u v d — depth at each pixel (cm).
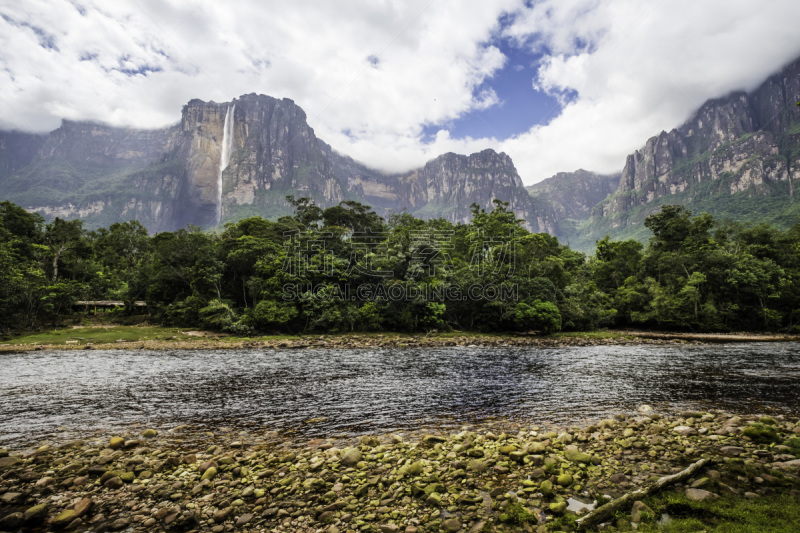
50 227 6594
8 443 1176
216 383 2048
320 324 4900
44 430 1295
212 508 741
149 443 1159
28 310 4441
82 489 839
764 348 3684
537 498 724
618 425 1215
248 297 5484
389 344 4175
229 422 1380
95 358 2975
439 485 786
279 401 1678
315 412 1509
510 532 603
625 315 6081
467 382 2075
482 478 830
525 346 4053
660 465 863
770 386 1908
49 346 3575
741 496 655
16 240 5512
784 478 717
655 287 5806
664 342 4366
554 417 1406
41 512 720
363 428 1311
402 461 952
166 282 5216
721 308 5538
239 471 904
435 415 1459
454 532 616
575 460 902
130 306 5378
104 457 998
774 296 5344
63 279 5825
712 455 898
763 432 993
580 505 686
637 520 598
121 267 7131
